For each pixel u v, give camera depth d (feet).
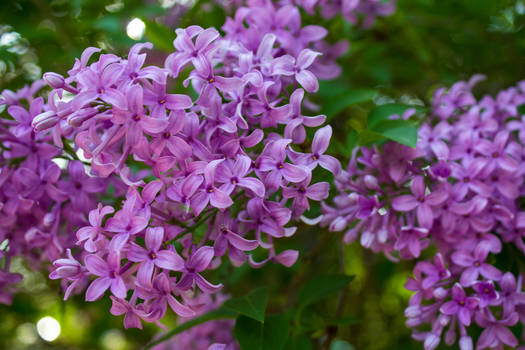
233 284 1.88
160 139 1.25
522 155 1.49
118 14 1.82
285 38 1.51
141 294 1.24
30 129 1.39
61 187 1.42
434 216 1.43
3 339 2.33
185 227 1.30
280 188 1.38
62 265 1.26
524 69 2.07
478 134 1.51
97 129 1.34
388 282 2.42
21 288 1.85
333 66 1.63
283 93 1.38
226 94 1.34
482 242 1.43
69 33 1.87
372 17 1.83
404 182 1.45
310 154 1.31
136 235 1.26
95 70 1.27
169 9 1.83
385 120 1.45
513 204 1.48
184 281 1.26
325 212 1.45
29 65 1.85
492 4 2.04
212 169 1.24
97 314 2.40
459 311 1.39
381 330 2.67
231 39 1.48
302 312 1.65
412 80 2.23
